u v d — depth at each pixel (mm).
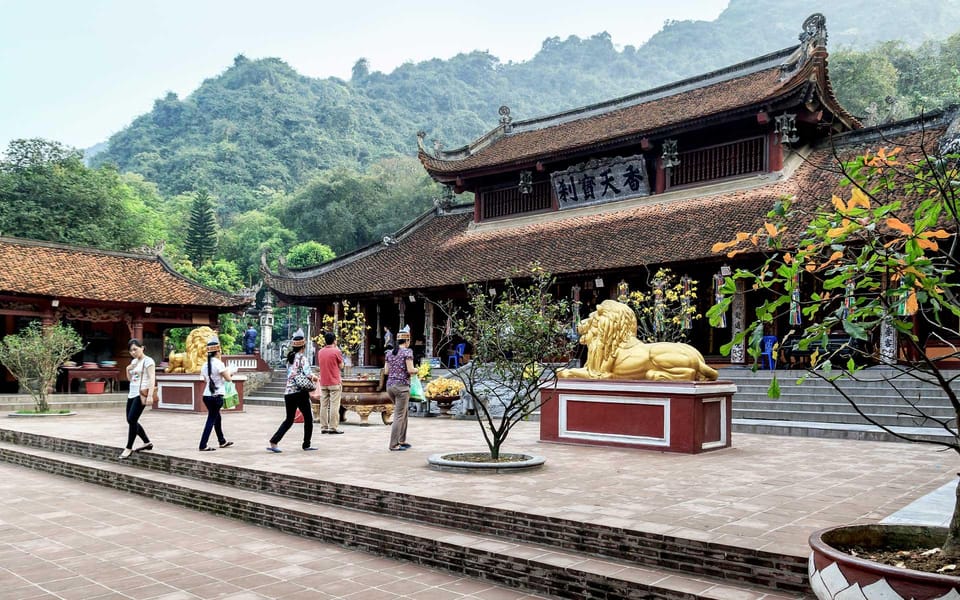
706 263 23703
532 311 10719
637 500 7754
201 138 136875
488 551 6672
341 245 89812
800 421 16609
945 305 4094
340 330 35312
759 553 5637
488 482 8938
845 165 4836
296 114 139875
